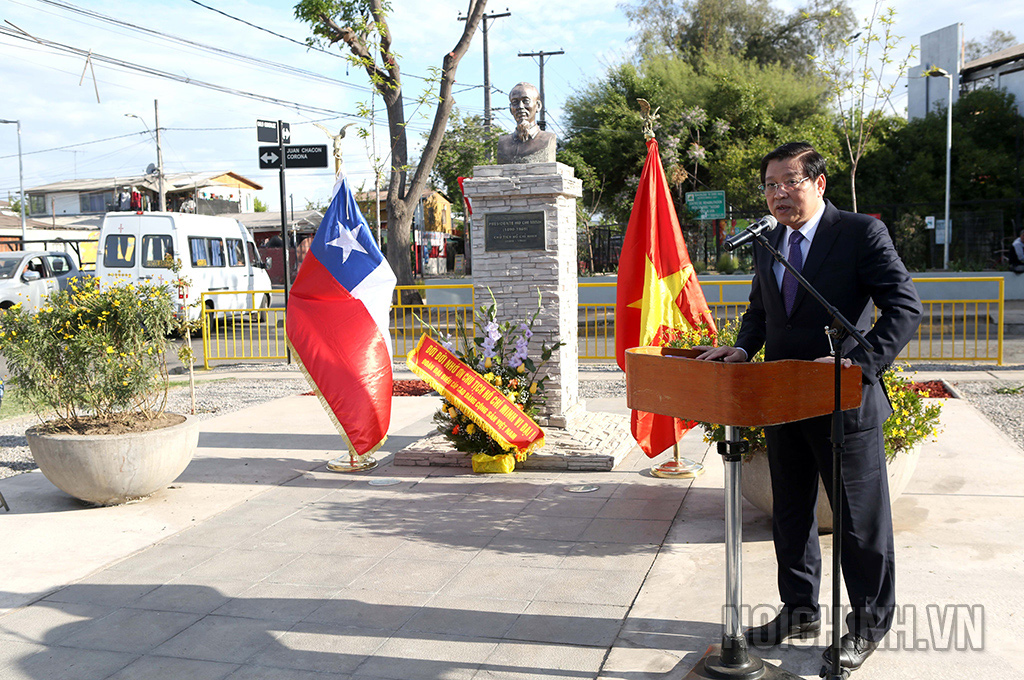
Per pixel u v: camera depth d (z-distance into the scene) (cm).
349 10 1633
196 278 1855
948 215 2311
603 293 2098
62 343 566
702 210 2189
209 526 520
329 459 691
